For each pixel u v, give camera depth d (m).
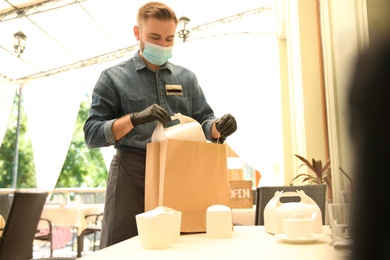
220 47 6.03
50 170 6.13
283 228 0.85
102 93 1.26
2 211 3.68
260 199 1.84
